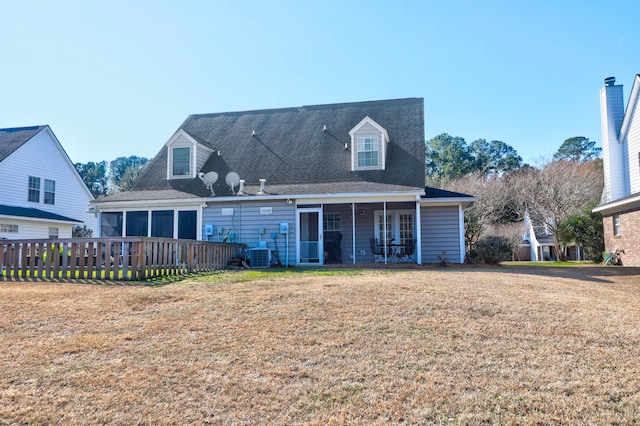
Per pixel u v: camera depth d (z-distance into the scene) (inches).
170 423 130.6
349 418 132.7
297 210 599.2
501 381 157.2
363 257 651.5
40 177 930.7
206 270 462.9
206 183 639.1
